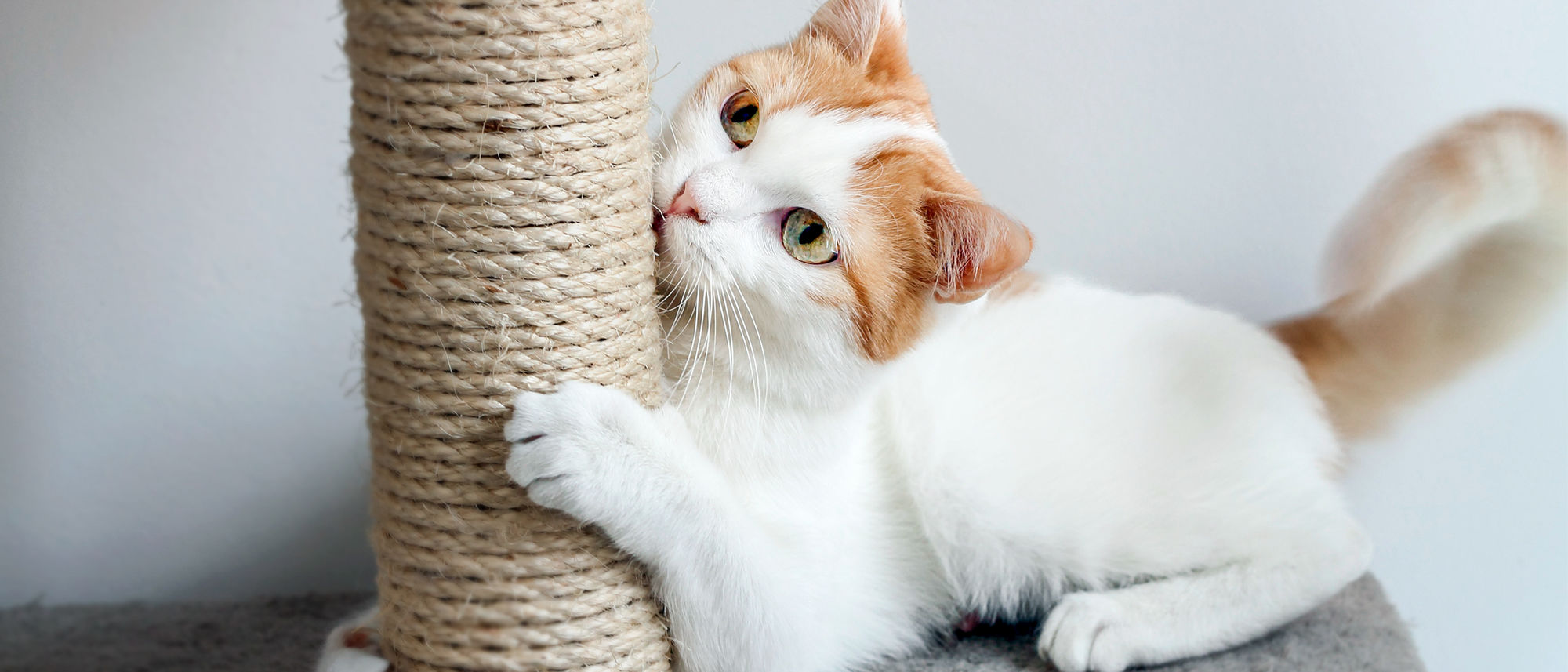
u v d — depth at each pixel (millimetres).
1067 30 989
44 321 1021
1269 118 993
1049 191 1013
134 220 1015
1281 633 892
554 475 750
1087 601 879
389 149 750
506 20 735
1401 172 886
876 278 798
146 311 1029
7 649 979
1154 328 919
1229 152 1001
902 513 904
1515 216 888
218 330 1038
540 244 753
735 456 818
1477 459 1008
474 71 737
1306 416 909
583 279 761
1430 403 952
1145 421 893
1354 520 902
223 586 1078
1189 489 887
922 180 811
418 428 768
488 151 743
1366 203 899
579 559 776
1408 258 893
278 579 1077
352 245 1031
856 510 881
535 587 773
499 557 771
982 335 914
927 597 921
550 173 749
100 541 1062
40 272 1014
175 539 1066
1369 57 979
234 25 992
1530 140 874
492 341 757
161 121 1002
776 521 826
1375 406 948
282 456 1062
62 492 1050
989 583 916
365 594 1054
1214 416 893
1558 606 1022
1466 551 1021
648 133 808
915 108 842
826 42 849
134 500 1057
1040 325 918
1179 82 993
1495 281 914
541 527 771
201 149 1010
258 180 1018
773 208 795
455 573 773
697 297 801
